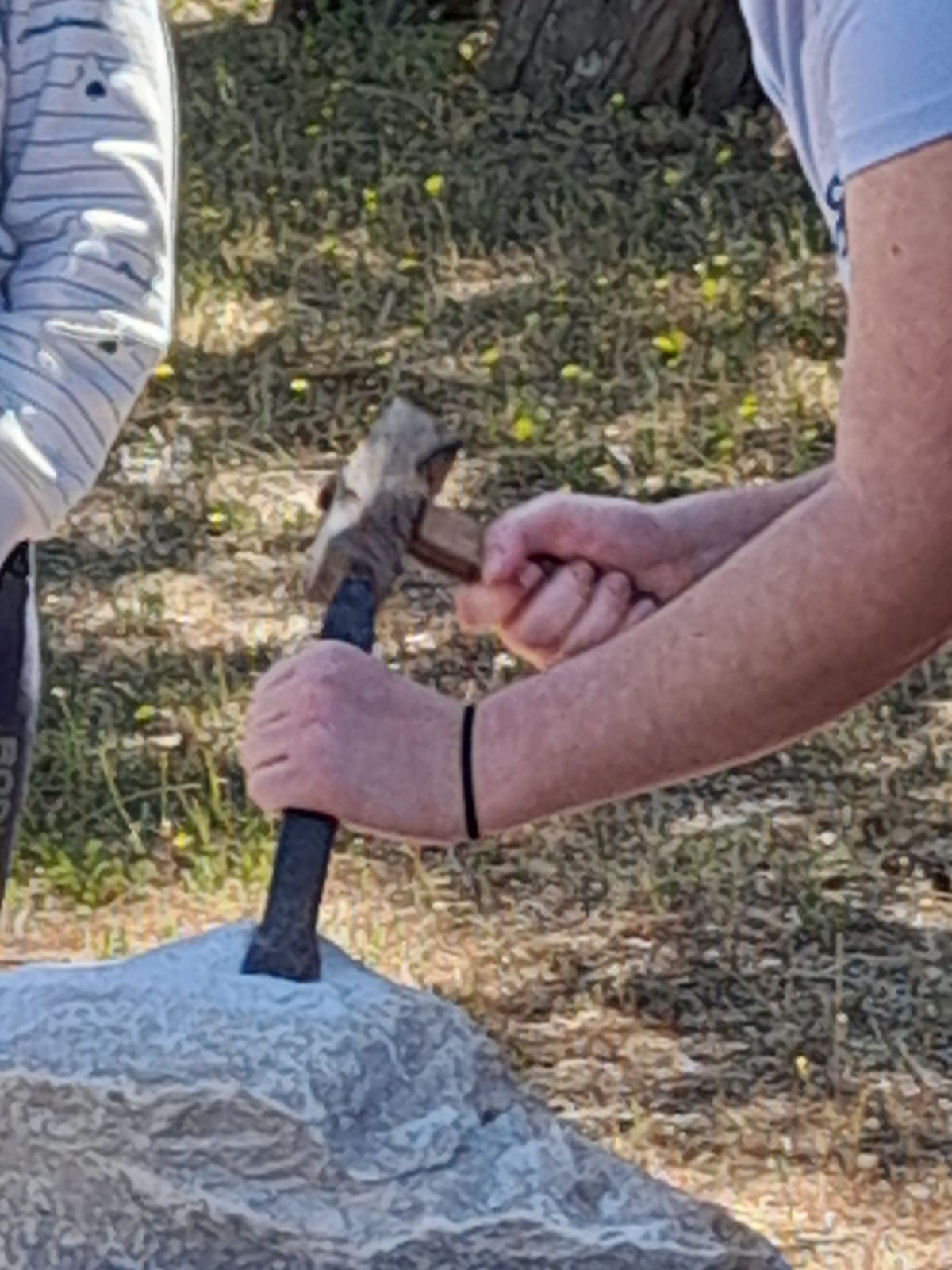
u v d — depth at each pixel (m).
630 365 8.55
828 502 1.93
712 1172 4.53
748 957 5.26
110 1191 2.03
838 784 5.97
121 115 3.11
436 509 2.29
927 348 1.86
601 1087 4.82
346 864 5.61
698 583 2.01
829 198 1.99
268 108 11.15
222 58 11.83
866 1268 4.23
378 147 10.60
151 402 8.30
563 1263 2.02
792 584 1.94
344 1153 2.02
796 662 1.95
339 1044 2.04
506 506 7.62
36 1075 2.02
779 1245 4.29
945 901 5.50
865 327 1.89
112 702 6.34
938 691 6.37
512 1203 2.02
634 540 2.36
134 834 5.58
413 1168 2.02
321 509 2.37
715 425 8.08
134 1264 2.03
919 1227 4.36
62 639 6.72
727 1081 4.82
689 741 1.99
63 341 3.05
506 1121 2.08
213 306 9.05
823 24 1.91
